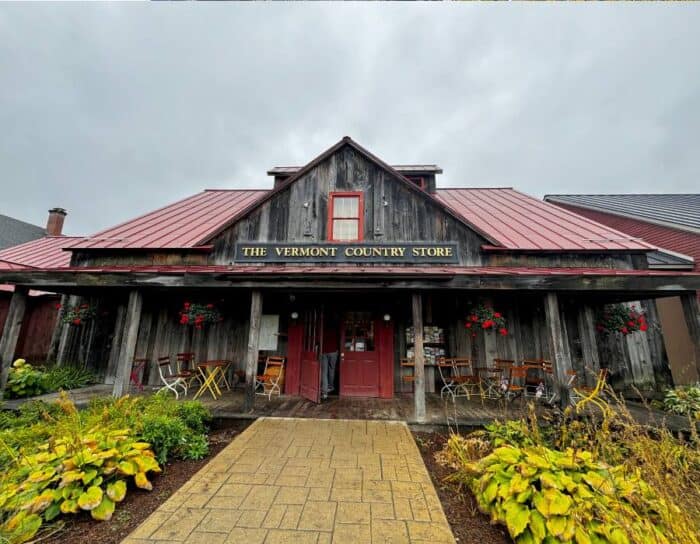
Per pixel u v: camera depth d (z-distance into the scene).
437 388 7.82
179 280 6.00
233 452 4.19
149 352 8.27
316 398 6.50
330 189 8.03
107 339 8.62
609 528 2.27
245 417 5.52
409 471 3.71
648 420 5.56
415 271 5.71
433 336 7.95
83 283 6.20
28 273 6.28
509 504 2.59
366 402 6.71
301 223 7.86
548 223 8.95
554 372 5.50
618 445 3.70
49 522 2.69
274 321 8.15
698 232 9.05
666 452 2.78
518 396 7.12
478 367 7.73
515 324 7.92
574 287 5.49
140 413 4.44
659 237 10.27
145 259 8.02
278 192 8.02
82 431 3.69
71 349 8.66
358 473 3.65
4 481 2.89
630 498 2.44
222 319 8.30
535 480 2.70
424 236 7.67
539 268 7.43
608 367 7.80
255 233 7.88
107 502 2.84
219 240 7.90
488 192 12.44
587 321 7.84
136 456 3.34
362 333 7.67
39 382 6.81
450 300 8.10
